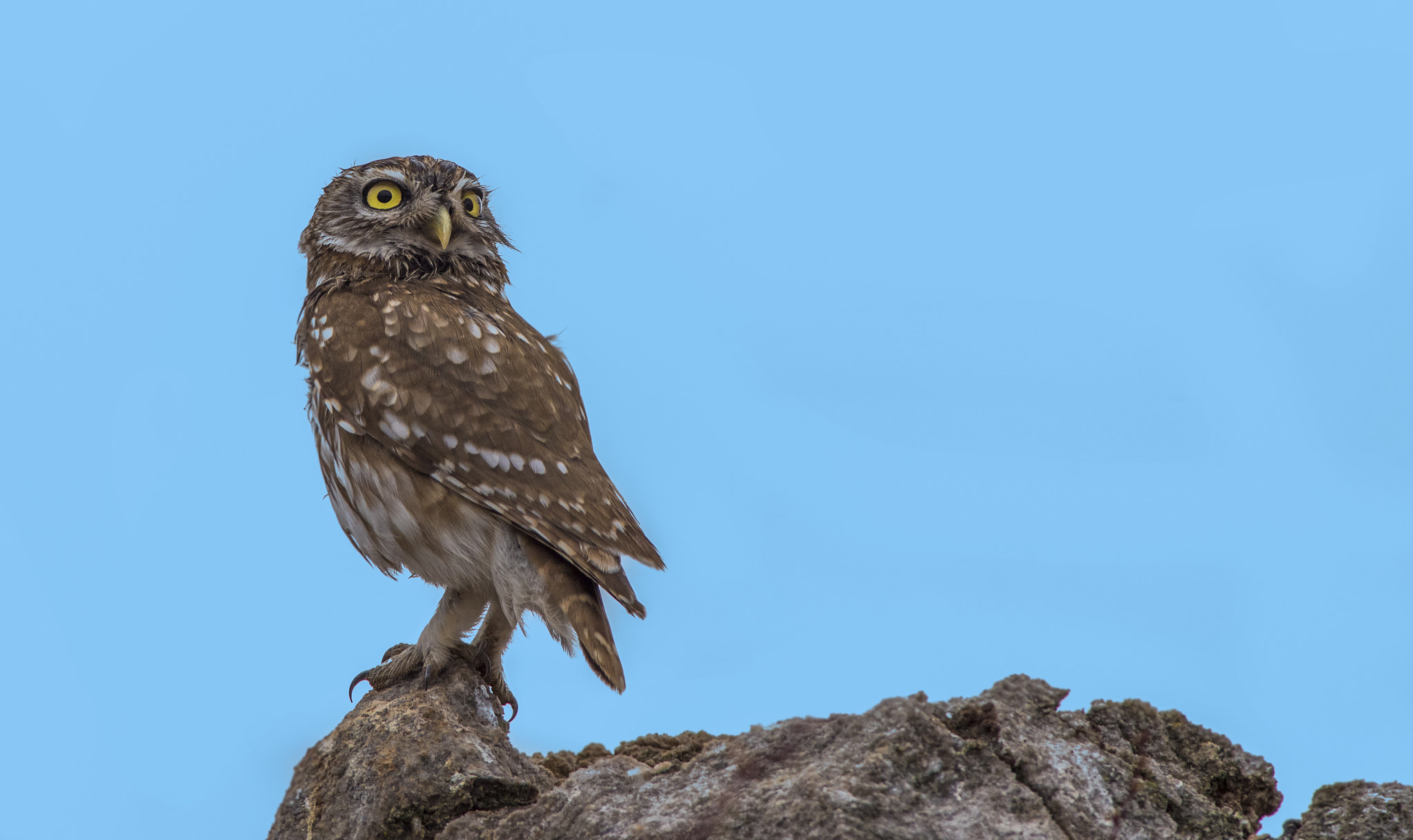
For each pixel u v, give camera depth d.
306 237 12.91
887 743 7.84
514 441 10.62
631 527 10.74
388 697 10.30
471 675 10.58
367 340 11.19
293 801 9.92
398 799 9.27
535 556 10.28
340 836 9.53
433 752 9.43
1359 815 8.42
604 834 7.98
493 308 12.13
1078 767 8.29
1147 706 9.04
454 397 10.77
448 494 10.64
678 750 10.62
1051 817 7.79
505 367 11.05
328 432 11.33
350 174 12.55
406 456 10.70
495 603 10.84
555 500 10.38
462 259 12.55
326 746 10.01
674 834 7.79
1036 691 8.84
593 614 10.05
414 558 10.97
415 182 12.23
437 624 10.66
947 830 7.50
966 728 8.20
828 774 7.80
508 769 9.62
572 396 11.65
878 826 7.43
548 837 8.22
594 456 11.20
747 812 7.68
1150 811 8.17
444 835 8.70
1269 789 9.00
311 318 11.87
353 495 11.17
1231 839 8.21
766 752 8.27
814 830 7.42
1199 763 8.88
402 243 12.24
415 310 11.35
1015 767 8.09
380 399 10.87
